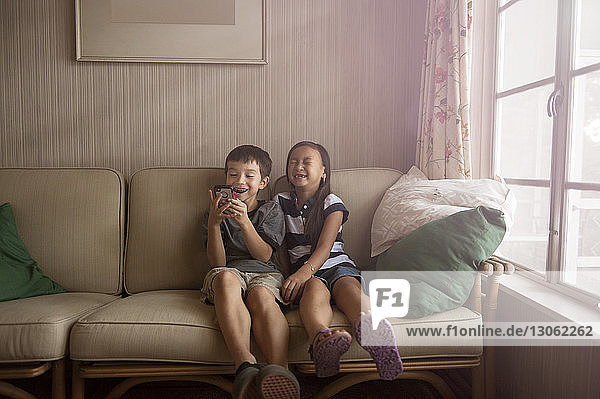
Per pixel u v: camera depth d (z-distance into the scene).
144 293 2.04
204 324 1.64
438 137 2.25
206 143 2.51
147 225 2.20
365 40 2.55
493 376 1.75
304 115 2.54
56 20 2.41
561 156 1.77
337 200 2.11
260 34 2.48
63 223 2.15
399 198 2.11
